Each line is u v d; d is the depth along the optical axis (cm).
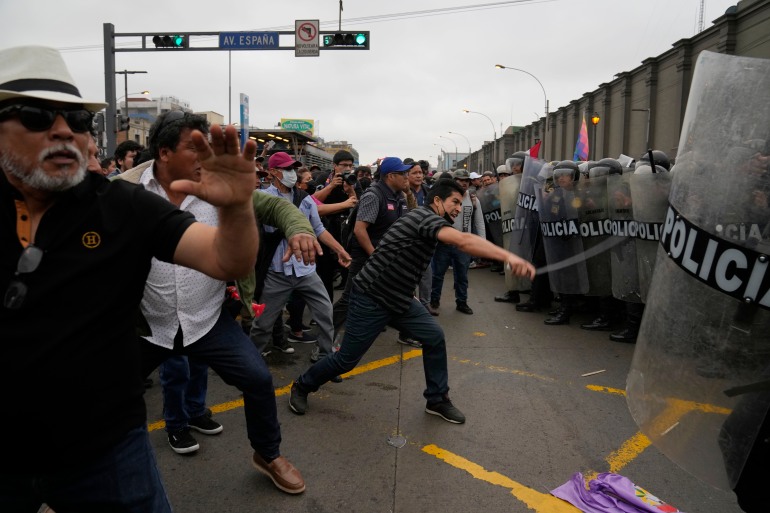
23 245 133
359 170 934
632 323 555
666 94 3088
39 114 127
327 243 436
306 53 1593
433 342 361
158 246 146
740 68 150
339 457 318
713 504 269
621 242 540
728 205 149
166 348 252
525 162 686
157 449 329
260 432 276
